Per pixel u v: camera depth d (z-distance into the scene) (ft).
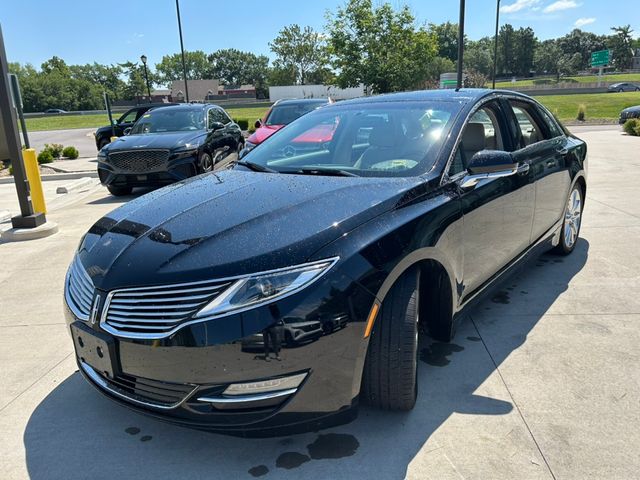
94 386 8.37
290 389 7.25
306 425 7.52
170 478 7.77
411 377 8.38
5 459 8.29
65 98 351.05
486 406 9.07
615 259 16.17
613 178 30.09
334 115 12.74
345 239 7.75
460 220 9.70
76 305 8.42
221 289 7.15
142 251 8.01
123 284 7.63
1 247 20.72
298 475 7.69
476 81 134.72
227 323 7.04
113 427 9.02
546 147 13.98
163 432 8.84
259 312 7.05
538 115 14.57
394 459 7.89
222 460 8.09
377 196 8.78
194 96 270.05
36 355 11.69
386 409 8.81
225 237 7.82
